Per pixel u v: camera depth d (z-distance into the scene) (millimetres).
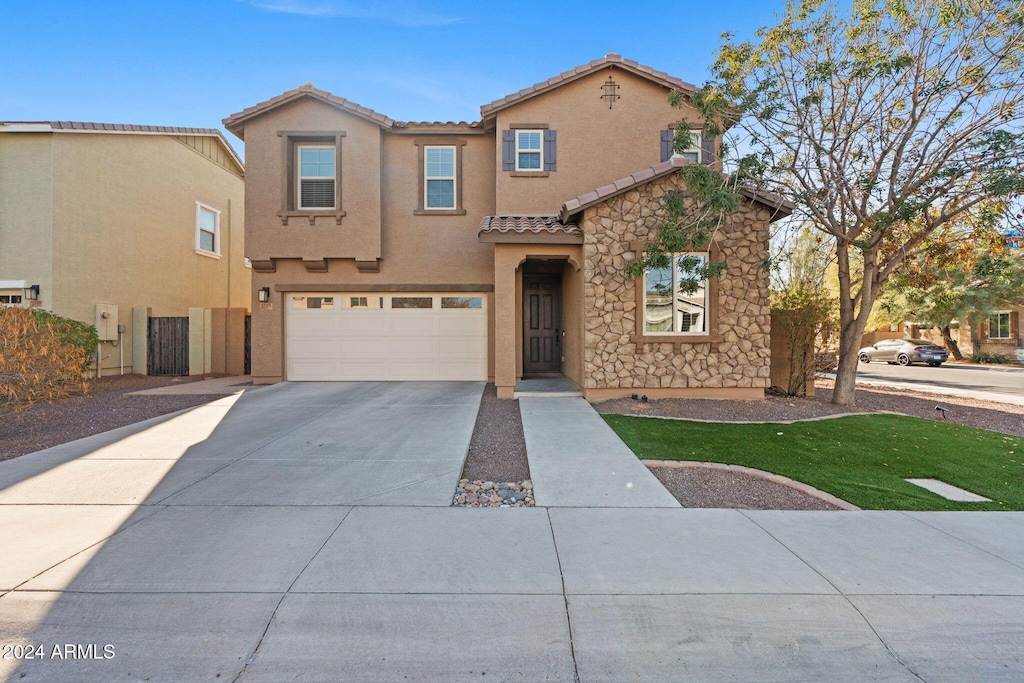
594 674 2492
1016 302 20422
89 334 10414
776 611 2947
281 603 2994
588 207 9680
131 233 14781
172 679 2443
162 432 7316
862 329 9602
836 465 5809
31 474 5355
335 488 4961
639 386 9781
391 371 12672
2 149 12625
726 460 5957
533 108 11992
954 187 8500
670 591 3123
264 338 12508
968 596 3104
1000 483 5254
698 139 12000
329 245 12148
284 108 12156
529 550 3648
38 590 3098
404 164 12656
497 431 7492
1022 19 7270
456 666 2539
